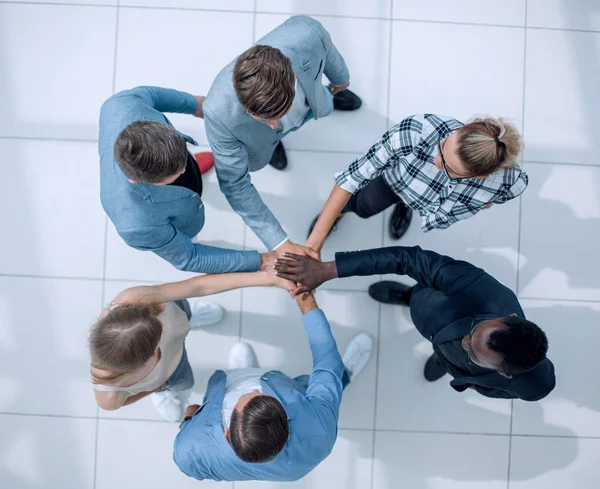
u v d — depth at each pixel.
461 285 1.53
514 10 2.39
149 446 2.35
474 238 2.39
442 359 1.70
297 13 2.37
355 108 2.37
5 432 2.33
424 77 2.40
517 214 2.40
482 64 2.40
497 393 1.67
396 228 2.35
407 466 2.39
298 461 1.53
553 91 2.41
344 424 2.38
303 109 1.64
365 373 2.38
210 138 1.52
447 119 1.49
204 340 2.36
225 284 1.72
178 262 1.62
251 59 1.27
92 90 2.35
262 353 2.37
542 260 2.40
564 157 2.40
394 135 1.52
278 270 1.70
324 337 1.71
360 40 2.38
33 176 2.34
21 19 2.33
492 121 1.34
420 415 2.39
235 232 2.36
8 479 2.34
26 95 2.34
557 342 2.40
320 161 2.38
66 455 2.34
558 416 2.40
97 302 2.35
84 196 2.35
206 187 2.36
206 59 2.37
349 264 1.66
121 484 2.35
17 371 2.33
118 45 2.35
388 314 2.38
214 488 2.35
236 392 1.67
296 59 1.50
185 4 2.35
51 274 2.34
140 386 1.59
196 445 1.56
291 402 1.56
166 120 1.59
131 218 1.41
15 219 2.34
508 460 2.40
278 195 2.38
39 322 2.34
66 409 2.34
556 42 2.40
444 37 2.39
